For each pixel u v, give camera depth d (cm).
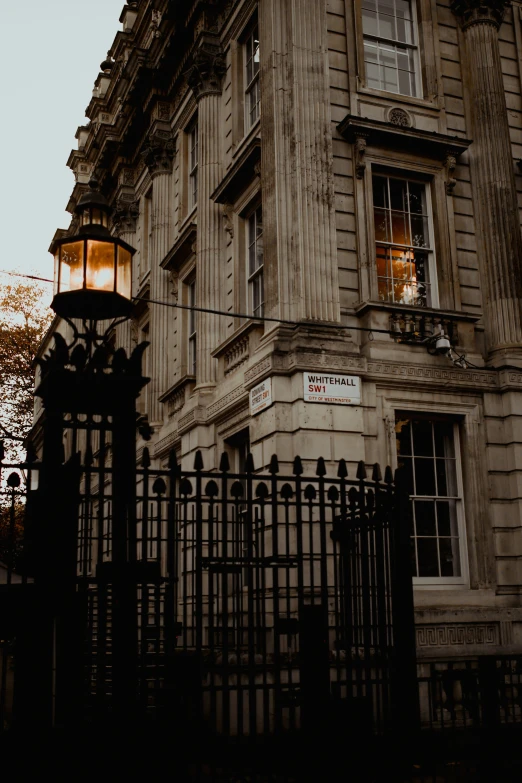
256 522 793
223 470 727
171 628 712
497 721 866
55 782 604
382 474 1323
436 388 1402
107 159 2759
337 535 851
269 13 1520
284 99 1462
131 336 2577
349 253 1422
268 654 1033
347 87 1498
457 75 1622
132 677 644
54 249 717
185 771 668
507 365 1446
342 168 1450
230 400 1505
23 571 634
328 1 1529
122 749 629
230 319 1716
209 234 1817
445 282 1491
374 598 817
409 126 1527
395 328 1397
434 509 1403
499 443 1439
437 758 820
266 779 707
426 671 1194
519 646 1277
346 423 1291
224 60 1895
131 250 722
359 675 764
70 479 657
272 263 1415
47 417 663
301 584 731
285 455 1270
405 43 1608
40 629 625
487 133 1570
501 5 1652
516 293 1501
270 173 1456
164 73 2258
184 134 2191
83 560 791
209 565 712
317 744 706
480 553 1379
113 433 680
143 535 675
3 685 609
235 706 994
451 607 1316
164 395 2003
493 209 1537
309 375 1283
